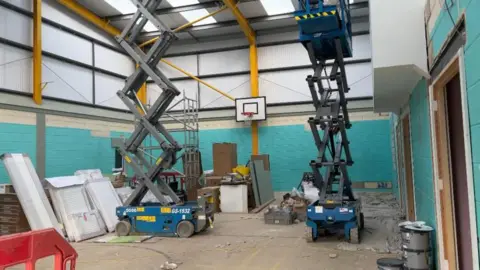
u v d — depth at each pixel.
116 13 10.27
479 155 2.03
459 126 3.31
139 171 6.37
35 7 8.31
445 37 2.71
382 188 10.45
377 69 3.68
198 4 9.71
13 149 7.77
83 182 6.81
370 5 3.68
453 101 3.36
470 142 2.18
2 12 7.68
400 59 3.55
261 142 11.42
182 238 5.90
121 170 10.10
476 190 2.11
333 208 5.27
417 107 4.48
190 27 11.16
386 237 5.51
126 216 6.32
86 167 9.77
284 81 11.29
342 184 5.64
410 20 3.57
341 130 5.66
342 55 5.50
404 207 7.16
